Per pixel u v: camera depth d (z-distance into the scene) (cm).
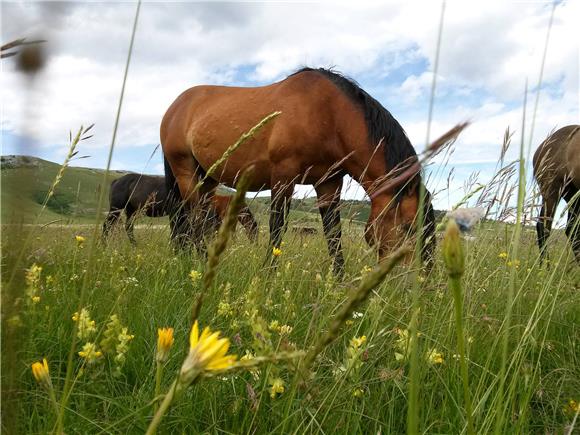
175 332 224
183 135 696
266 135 566
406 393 180
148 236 459
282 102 557
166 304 275
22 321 50
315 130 536
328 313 199
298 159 547
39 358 194
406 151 518
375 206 467
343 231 409
